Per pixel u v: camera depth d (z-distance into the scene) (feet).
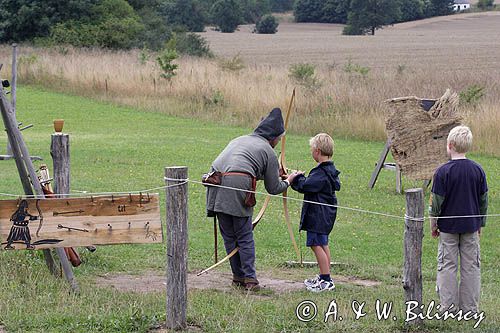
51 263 36.24
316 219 36.73
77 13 244.83
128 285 36.60
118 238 31.55
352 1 494.59
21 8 237.86
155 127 106.83
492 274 43.29
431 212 32.22
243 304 32.91
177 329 29.50
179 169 29.14
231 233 36.76
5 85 35.01
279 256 44.60
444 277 31.99
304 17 603.67
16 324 29.53
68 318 30.25
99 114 119.34
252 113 111.86
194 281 38.34
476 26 531.50
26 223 31.40
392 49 349.20
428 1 602.03
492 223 56.13
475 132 91.81
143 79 137.08
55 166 37.96
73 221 31.48
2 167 71.05
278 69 170.19
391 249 47.85
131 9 255.09
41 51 202.59
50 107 125.59
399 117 64.80
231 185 35.83
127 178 67.87
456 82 129.80
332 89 115.14
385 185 70.38
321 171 36.81
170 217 29.22
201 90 125.59
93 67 151.84
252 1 585.63
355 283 39.65
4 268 36.40
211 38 431.84
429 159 64.13
